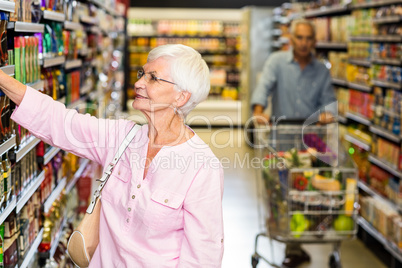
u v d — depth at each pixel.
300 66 5.93
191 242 2.27
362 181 6.73
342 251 5.82
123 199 2.33
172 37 14.45
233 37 14.62
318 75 5.96
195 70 2.36
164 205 2.27
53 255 3.81
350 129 7.18
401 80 5.63
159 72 2.34
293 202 4.18
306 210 4.18
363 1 6.90
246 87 12.32
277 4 13.66
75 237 2.36
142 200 2.29
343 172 4.20
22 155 2.86
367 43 6.70
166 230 2.31
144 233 2.29
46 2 3.68
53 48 3.83
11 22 2.73
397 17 5.71
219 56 14.70
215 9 13.78
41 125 2.42
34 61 3.24
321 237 4.25
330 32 8.36
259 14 11.95
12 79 2.38
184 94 2.36
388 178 5.96
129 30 14.28
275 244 5.93
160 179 2.29
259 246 5.85
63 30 4.36
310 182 4.17
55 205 3.91
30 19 3.21
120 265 2.34
